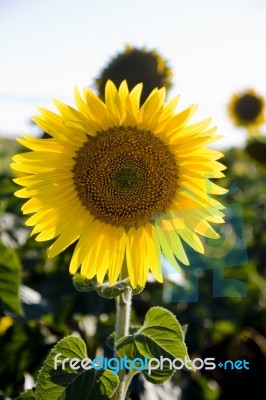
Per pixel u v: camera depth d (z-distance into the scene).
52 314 0.76
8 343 0.74
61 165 0.48
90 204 0.50
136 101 0.45
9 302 0.66
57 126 0.46
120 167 0.48
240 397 0.96
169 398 0.67
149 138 0.48
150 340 0.45
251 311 1.06
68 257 0.83
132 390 0.64
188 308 0.93
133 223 0.50
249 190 1.93
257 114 1.91
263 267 1.26
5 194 0.83
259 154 1.82
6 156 1.31
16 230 0.88
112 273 0.49
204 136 0.45
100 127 0.48
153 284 0.87
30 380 0.71
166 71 0.66
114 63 0.65
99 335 0.75
